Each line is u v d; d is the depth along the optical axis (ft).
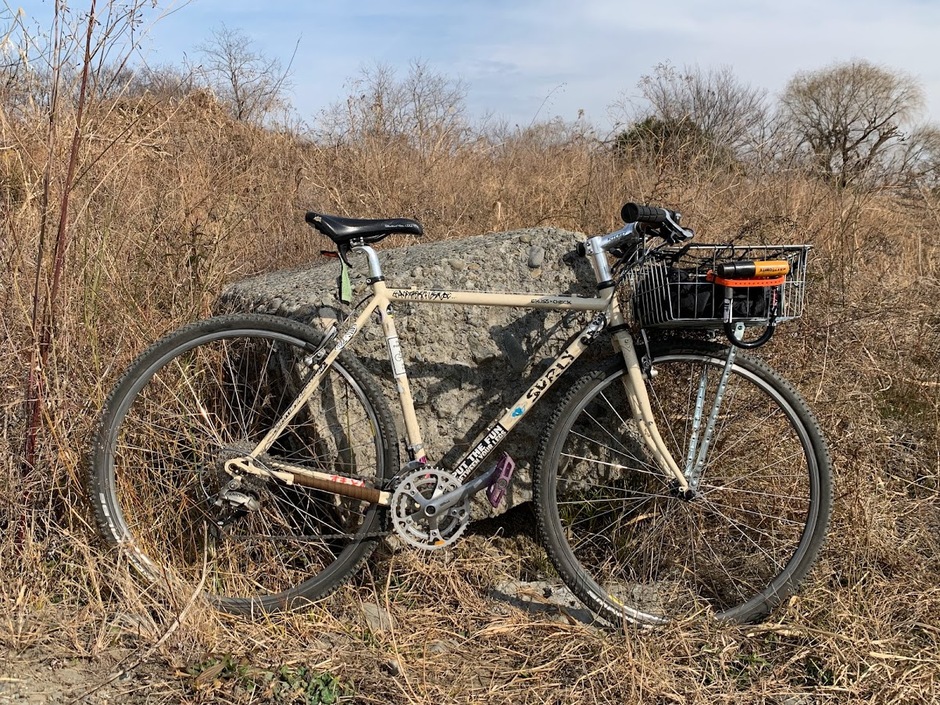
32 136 8.90
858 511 8.92
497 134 20.17
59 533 8.20
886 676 7.13
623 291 9.17
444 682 7.24
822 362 10.87
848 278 13.09
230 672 7.08
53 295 8.28
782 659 7.62
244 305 10.04
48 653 7.21
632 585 8.86
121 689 6.88
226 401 9.17
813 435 8.12
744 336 10.87
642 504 9.34
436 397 8.95
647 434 8.30
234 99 17.71
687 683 7.21
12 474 8.15
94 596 7.86
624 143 18.33
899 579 8.45
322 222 7.84
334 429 8.69
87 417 8.54
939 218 15.75
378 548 8.91
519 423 9.04
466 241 10.44
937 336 12.41
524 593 8.82
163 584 7.89
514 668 7.50
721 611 8.50
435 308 8.83
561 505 9.49
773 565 8.83
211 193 13.19
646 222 7.51
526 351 8.93
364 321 8.13
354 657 7.47
